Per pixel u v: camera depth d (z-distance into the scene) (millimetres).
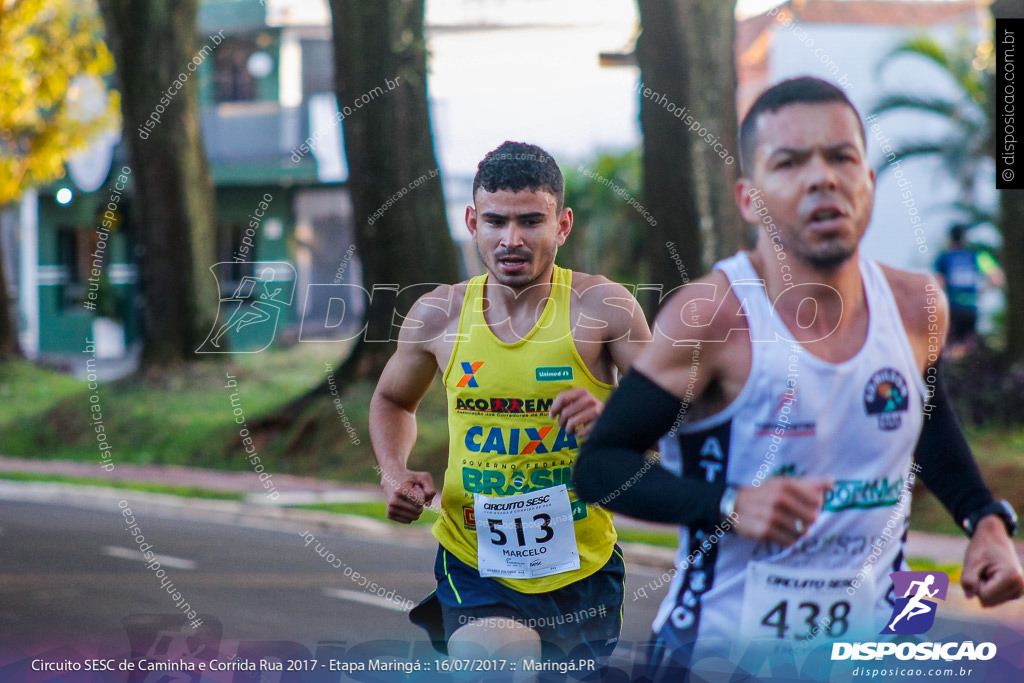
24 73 60562
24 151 65750
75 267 74750
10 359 66125
